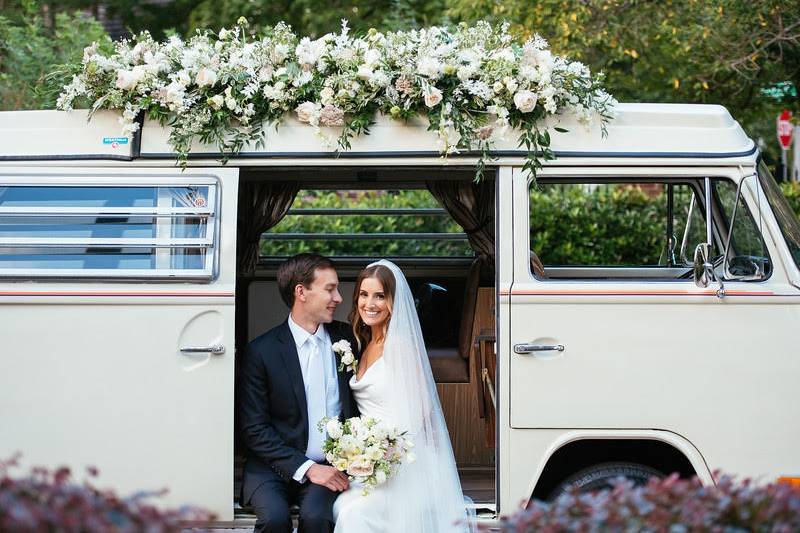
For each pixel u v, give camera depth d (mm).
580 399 4867
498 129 4910
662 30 8773
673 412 4863
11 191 4906
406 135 4941
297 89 4906
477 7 9375
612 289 4879
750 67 8641
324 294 5008
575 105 4941
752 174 5000
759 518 2990
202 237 4895
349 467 4684
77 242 4879
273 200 5770
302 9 12641
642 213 10445
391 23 11211
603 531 2930
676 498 3064
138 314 4848
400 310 5008
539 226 10312
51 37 11156
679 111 5059
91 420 4820
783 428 4859
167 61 4996
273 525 4684
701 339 4875
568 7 8797
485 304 5746
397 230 10141
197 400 4832
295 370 4984
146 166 4941
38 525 2549
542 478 5195
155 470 4832
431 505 4863
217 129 4898
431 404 5004
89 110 4980
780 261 4938
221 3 12844
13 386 4820
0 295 4820
